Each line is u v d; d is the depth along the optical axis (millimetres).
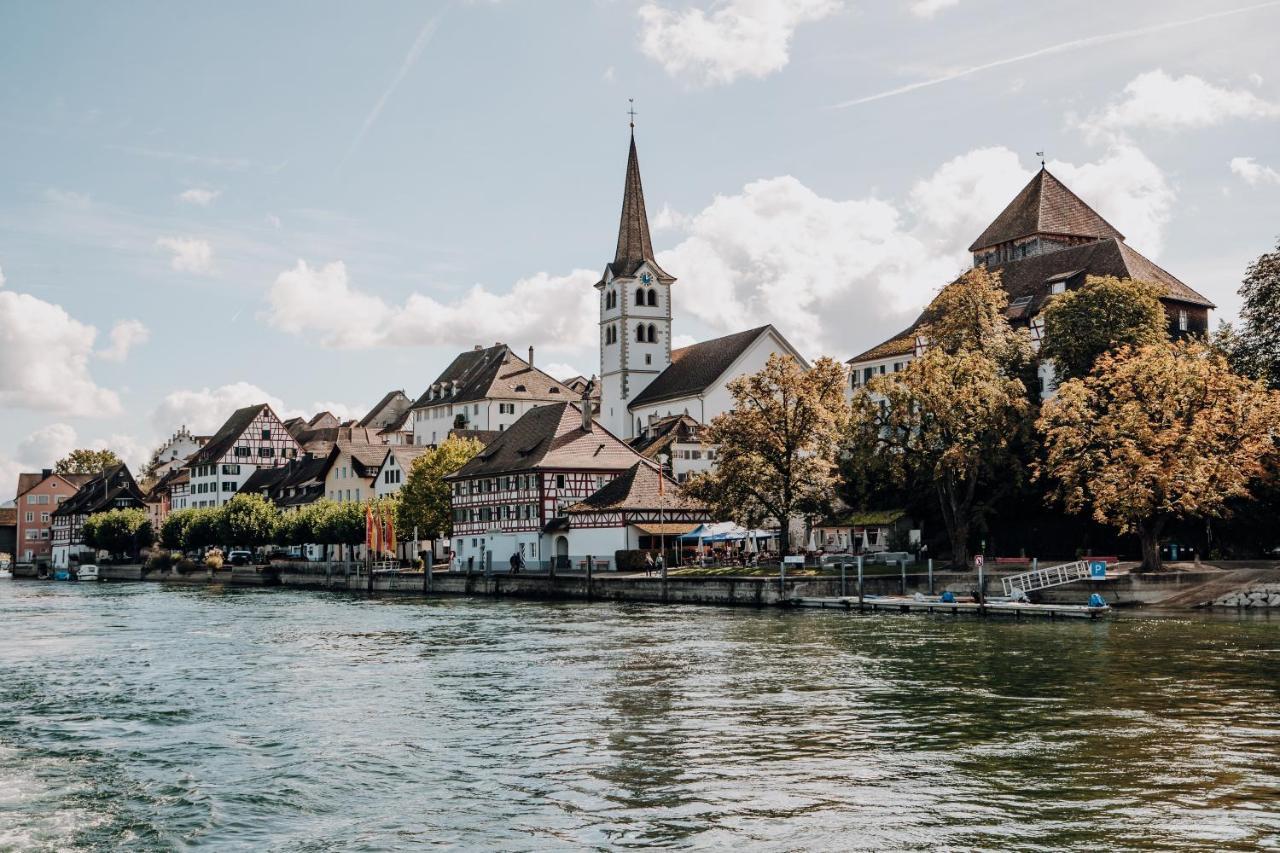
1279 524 69250
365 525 126125
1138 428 61000
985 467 70688
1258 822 18828
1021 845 17781
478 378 175875
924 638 46500
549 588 83000
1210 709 28766
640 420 142250
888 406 73938
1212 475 60281
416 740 26328
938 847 17750
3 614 75188
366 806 20578
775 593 66375
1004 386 71625
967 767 22719
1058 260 101938
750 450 74438
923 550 80312
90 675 39125
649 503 92625
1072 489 64688
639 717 28719
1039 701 30203
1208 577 60438
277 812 20281
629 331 147125
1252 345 76500
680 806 20219
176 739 27016
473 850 18016
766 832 18609
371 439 194000
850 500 89688
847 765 23016
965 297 81250
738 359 127875
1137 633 47656
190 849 18312
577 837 18531
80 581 164250
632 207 150000
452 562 114312
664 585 72500
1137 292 77500
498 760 24062
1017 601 60000
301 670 39625
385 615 67625
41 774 23453
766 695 31766
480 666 39625
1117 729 26281
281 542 143875
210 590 116250
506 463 108375
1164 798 20281
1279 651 40594
